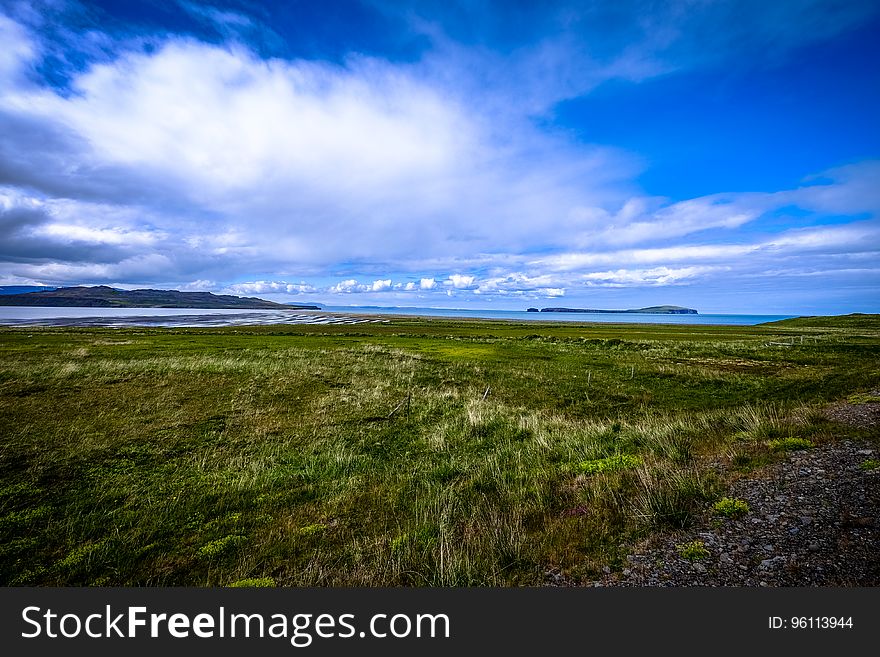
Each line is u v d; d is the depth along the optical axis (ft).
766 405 65.41
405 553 27.45
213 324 388.57
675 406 76.38
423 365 120.57
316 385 92.79
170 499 41.78
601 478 35.83
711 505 27.68
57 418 64.85
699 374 102.83
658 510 27.48
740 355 138.72
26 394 76.13
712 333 282.36
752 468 32.78
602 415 72.74
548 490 34.88
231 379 94.22
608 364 122.83
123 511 39.29
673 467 35.24
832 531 22.47
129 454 53.36
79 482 45.42
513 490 36.73
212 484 45.42
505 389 92.07
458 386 95.30
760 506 26.45
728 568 21.12
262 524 36.35
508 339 208.33
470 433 61.72
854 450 33.19
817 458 32.73
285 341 187.83
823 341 176.04
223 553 31.53
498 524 29.19
